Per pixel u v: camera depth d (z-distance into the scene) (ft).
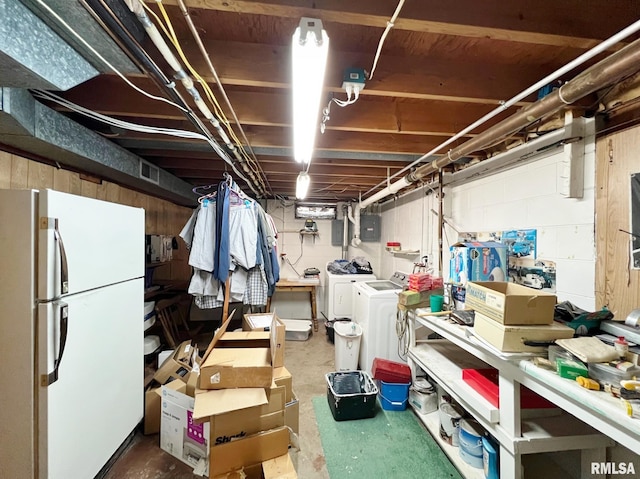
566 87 3.89
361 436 6.84
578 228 5.28
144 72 3.92
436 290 8.25
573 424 4.83
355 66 4.60
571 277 5.41
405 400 7.97
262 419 5.44
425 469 5.83
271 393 5.55
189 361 8.07
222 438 5.16
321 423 7.34
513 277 6.75
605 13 3.65
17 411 4.26
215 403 5.05
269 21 3.95
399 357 9.64
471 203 8.45
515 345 4.19
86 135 6.43
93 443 5.22
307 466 5.91
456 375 6.34
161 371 7.77
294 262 17.08
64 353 4.58
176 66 3.78
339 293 13.94
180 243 14.62
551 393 3.80
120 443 6.07
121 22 3.28
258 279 8.51
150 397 6.99
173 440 6.19
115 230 5.91
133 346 6.56
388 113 6.23
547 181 5.92
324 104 5.74
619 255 4.61
